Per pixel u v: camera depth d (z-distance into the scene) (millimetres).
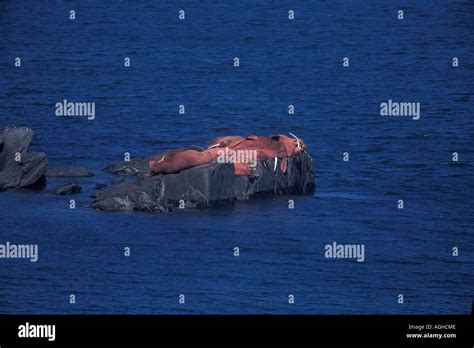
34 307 89125
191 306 89625
